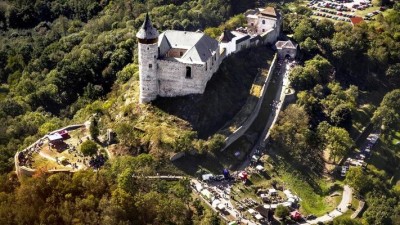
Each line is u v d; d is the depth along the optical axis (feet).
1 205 624.59
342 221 642.22
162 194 638.53
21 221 605.73
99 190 629.10
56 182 634.02
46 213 604.90
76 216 596.70
